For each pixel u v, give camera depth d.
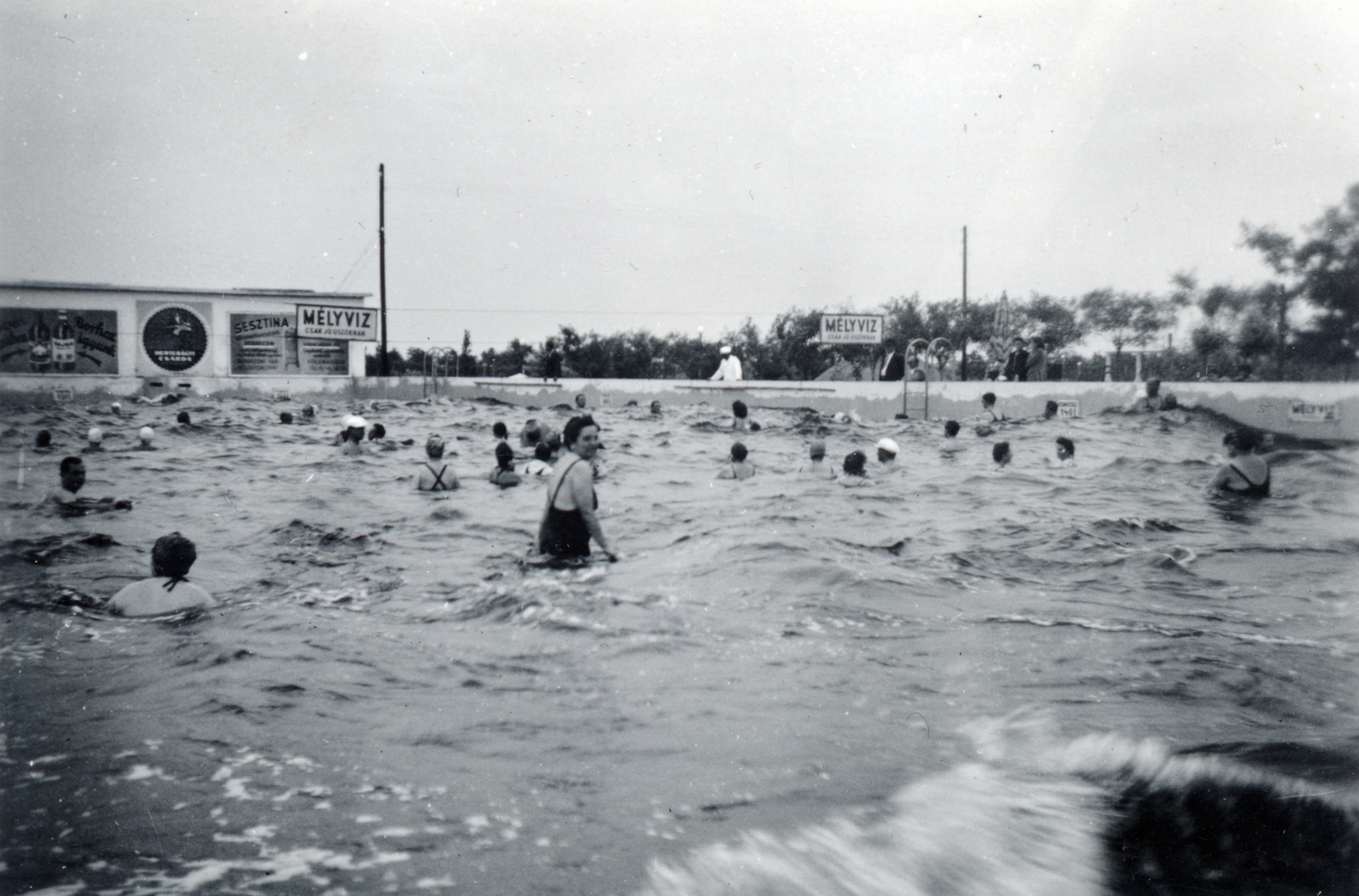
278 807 2.89
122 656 4.46
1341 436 19.22
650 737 3.46
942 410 22.89
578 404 24.55
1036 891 2.41
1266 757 3.27
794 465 14.12
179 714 3.68
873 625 5.01
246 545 7.55
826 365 29.94
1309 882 2.48
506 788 3.03
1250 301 21.61
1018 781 3.07
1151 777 3.04
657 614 5.20
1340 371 20.67
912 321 28.42
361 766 3.20
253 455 15.16
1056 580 6.23
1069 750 3.32
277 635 4.84
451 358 33.53
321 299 32.72
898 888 2.45
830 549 7.03
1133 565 6.68
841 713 3.71
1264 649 4.61
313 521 8.72
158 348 31.09
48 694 3.88
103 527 8.38
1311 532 8.18
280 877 2.49
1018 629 4.96
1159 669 4.25
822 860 2.55
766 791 3.00
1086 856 2.60
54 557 6.99
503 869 2.53
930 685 4.04
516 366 33.97
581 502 6.71
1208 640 4.74
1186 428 19.06
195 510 9.41
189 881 2.47
